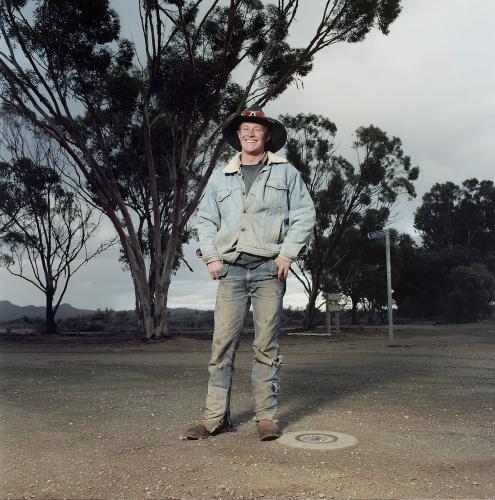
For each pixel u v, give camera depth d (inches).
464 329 1024.2
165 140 851.4
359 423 162.6
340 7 620.1
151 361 411.5
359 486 104.8
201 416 177.2
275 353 150.9
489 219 2082.9
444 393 227.9
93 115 716.7
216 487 104.7
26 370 339.0
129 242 723.4
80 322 1497.3
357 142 988.6
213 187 157.9
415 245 1729.8
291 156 964.0
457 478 110.1
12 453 130.7
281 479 109.0
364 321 1727.4
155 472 114.5
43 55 673.6
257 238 150.3
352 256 1252.5
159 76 718.5
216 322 152.6
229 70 706.2
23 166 1040.2
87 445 138.4
